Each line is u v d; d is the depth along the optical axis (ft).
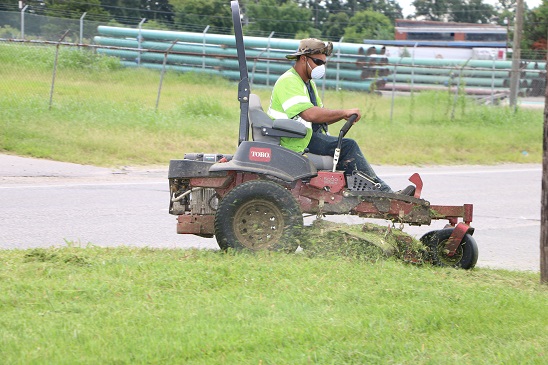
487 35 288.71
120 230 48.42
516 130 127.13
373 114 125.59
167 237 46.96
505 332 26.89
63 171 71.31
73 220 50.75
